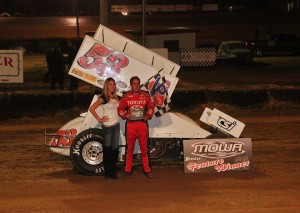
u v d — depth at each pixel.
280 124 16.14
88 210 8.02
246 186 9.30
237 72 29.48
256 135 14.41
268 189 9.12
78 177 9.97
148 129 9.90
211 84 24.14
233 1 82.31
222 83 24.50
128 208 8.09
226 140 10.26
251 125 16.03
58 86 24.03
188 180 9.70
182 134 10.31
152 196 8.71
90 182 9.60
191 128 10.34
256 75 28.06
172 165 10.79
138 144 10.27
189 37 31.09
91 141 9.90
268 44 38.41
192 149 10.16
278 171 10.41
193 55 31.14
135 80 9.58
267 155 11.91
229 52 34.16
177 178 9.83
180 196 8.71
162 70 10.09
